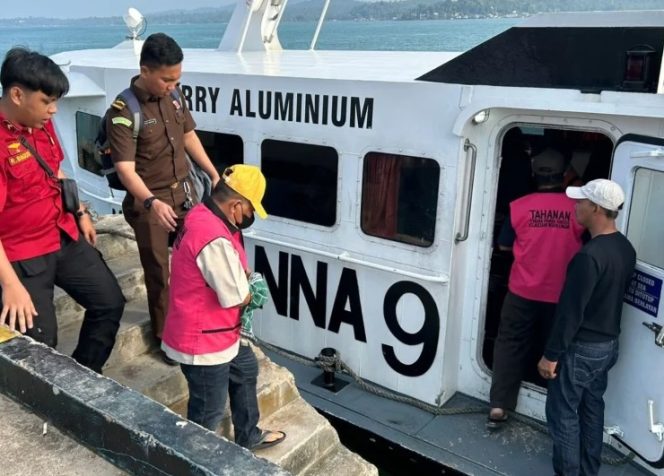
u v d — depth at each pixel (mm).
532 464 3596
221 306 2621
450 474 3602
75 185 2814
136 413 2023
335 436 3518
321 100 4156
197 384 2754
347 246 4262
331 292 4402
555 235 3553
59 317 3738
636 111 3078
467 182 3760
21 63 2373
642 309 3256
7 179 2521
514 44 3459
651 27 3100
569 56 3328
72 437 2186
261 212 2645
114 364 3506
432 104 3699
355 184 4121
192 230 2588
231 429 3342
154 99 3078
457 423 3957
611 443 3648
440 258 3859
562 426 3303
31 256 2660
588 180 3799
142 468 1967
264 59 5930
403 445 3758
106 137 3078
